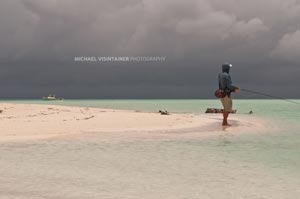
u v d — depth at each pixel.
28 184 9.59
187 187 9.41
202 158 13.37
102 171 11.15
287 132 22.70
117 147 15.79
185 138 19.14
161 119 28.77
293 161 12.96
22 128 21.55
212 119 31.20
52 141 17.30
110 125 24.38
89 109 40.25
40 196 8.54
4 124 23.14
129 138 18.77
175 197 8.56
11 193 8.75
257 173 10.98
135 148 15.58
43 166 11.77
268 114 44.78
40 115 30.31
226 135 20.78
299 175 10.74
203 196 8.64
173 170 11.38
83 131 21.25
